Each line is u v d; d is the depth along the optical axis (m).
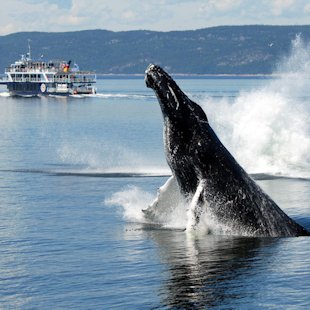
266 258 65.88
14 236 76.62
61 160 162.12
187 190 80.50
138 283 59.31
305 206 94.44
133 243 72.56
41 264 65.25
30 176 129.12
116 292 57.31
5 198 102.81
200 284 58.75
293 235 75.69
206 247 70.50
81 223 83.38
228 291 56.94
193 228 76.25
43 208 94.00
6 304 55.22
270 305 53.91
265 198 77.88
